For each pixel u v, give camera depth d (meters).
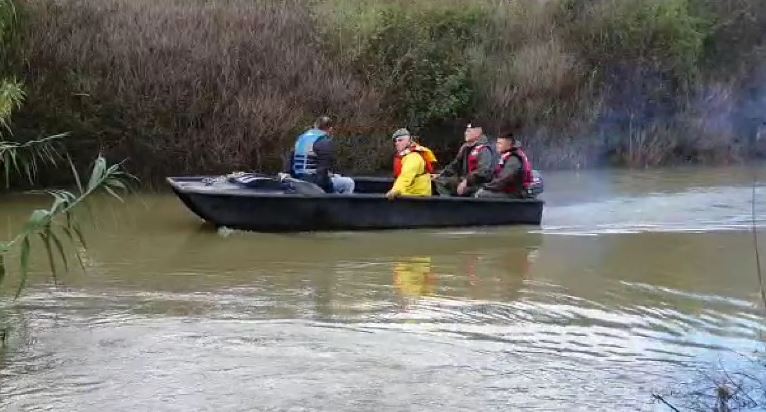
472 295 6.96
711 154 17.80
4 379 5.02
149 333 5.86
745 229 9.91
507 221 10.06
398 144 10.04
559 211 11.20
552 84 16.34
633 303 6.77
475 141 10.73
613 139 17.06
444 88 15.13
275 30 13.98
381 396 4.82
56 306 6.49
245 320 6.18
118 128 12.68
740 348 5.71
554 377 5.15
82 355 5.42
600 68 17.11
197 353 5.47
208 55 13.16
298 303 6.65
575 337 5.91
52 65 12.49
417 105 15.02
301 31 14.23
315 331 5.94
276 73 13.62
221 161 13.08
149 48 12.93
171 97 12.80
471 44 16.11
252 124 13.10
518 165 10.31
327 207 9.59
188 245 8.81
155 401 4.73
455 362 5.38
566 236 9.54
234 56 13.35
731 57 18.70
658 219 10.56
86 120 12.55
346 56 14.38
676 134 17.44
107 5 13.28
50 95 12.43
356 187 11.19
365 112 14.09
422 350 5.59
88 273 7.55
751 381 5.08
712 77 18.25
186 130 12.98
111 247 8.67
